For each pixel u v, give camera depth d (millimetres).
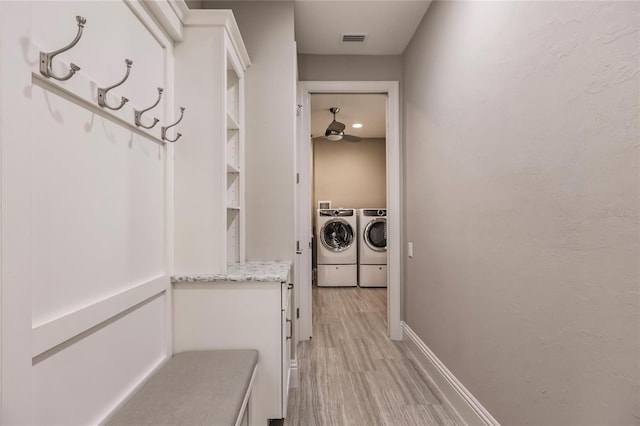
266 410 1556
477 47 1594
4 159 693
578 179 985
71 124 916
